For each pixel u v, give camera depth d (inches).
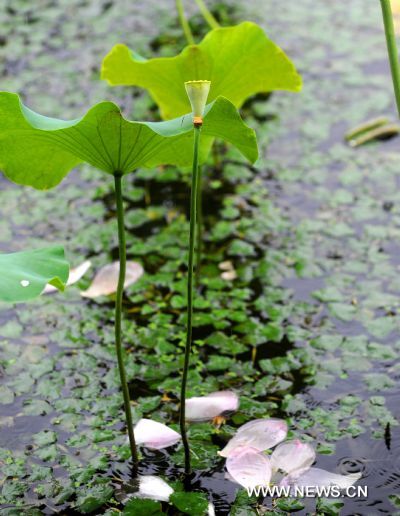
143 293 146.3
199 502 127.1
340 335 141.1
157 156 128.8
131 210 156.6
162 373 138.0
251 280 147.5
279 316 143.3
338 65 190.2
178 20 207.3
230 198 158.1
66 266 126.0
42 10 217.6
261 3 221.0
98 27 206.7
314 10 217.9
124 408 132.4
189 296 125.6
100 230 153.9
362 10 218.5
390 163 162.4
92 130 122.2
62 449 131.7
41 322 143.3
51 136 124.2
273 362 138.6
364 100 176.4
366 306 144.0
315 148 165.0
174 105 140.5
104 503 127.6
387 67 189.3
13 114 123.0
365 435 132.3
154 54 188.1
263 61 138.0
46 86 180.9
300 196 158.1
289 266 148.9
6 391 136.3
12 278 123.0
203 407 134.4
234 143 125.3
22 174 129.4
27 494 128.3
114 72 138.9
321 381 136.9
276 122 170.2
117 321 126.7
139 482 129.0
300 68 189.0
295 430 132.8
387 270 147.9
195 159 122.2
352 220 154.4
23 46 198.5
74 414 134.5
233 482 129.2
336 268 148.5
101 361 139.2
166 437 132.1
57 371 138.3
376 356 138.9
